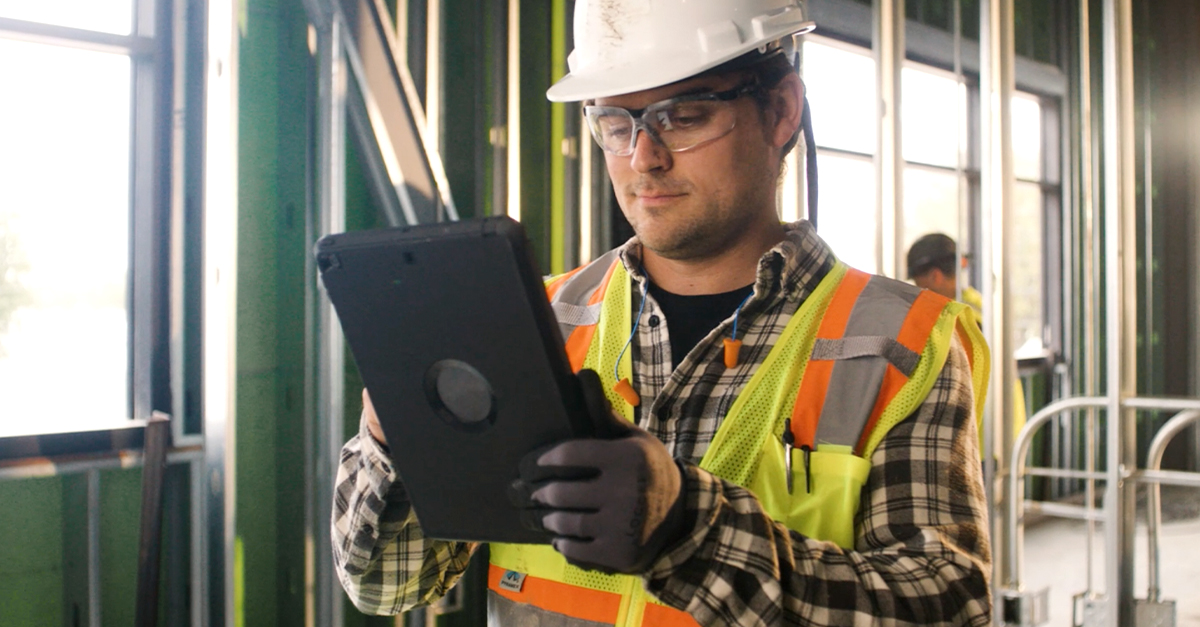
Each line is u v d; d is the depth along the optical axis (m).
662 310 1.04
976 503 0.88
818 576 0.76
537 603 0.97
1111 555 2.88
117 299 2.21
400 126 2.40
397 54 2.41
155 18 2.23
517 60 2.80
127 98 2.21
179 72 2.24
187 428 2.26
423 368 0.69
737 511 0.73
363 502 0.92
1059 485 5.16
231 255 2.22
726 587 0.71
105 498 2.22
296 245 2.50
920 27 3.88
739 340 0.98
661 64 0.96
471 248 0.63
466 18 2.72
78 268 2.15
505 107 2.77
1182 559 4.73
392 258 0.66
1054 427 5.10
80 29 2.12
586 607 0.93
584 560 0.64
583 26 1.06
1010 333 3.17
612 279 1.10
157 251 2.24
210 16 2.19
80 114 2.14
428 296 0.66
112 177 2.20
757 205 0.99
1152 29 6.07
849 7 3.44
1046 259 5.20
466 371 0.67
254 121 2.45
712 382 0.97
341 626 2.39
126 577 2.25
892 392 0.90
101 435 2.13
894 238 3.03
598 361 1.05
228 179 2.21
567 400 0.65
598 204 2.98
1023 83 5.02
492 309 0.64
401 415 0.72
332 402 2.39
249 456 2.45
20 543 2.10
